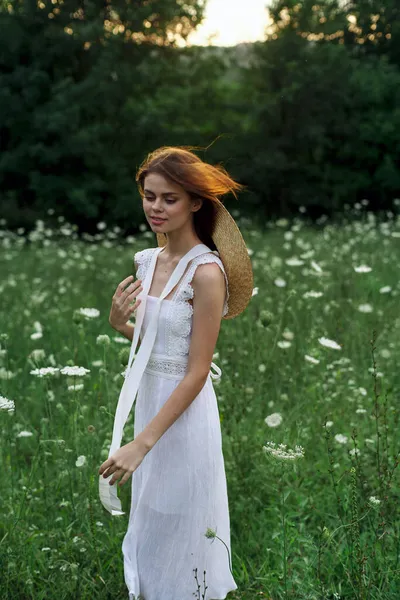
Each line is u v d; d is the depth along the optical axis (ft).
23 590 9.94
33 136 71.20
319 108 72.28
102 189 71.51
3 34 69.46
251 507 12.12
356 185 73.87
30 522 11.72
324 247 33.58
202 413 8.79
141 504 8.91
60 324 22.71
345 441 12.54
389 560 9.99
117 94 71.15
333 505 12.05
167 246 8.91
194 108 76.84
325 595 9.63
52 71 73.51
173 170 8.12
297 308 20.68
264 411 15.43
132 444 8.09
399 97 73.05
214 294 8.32
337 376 16.35
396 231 40.55
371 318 20.76
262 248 36.65
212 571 9.05
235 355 16.29
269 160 72.08
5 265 37.96
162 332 8.54
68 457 12.08
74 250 42.68
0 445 12.80
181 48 76.64
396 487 11.70
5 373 15.33
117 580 10.26
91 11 73.51
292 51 73.15
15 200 71.15
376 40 80.07
